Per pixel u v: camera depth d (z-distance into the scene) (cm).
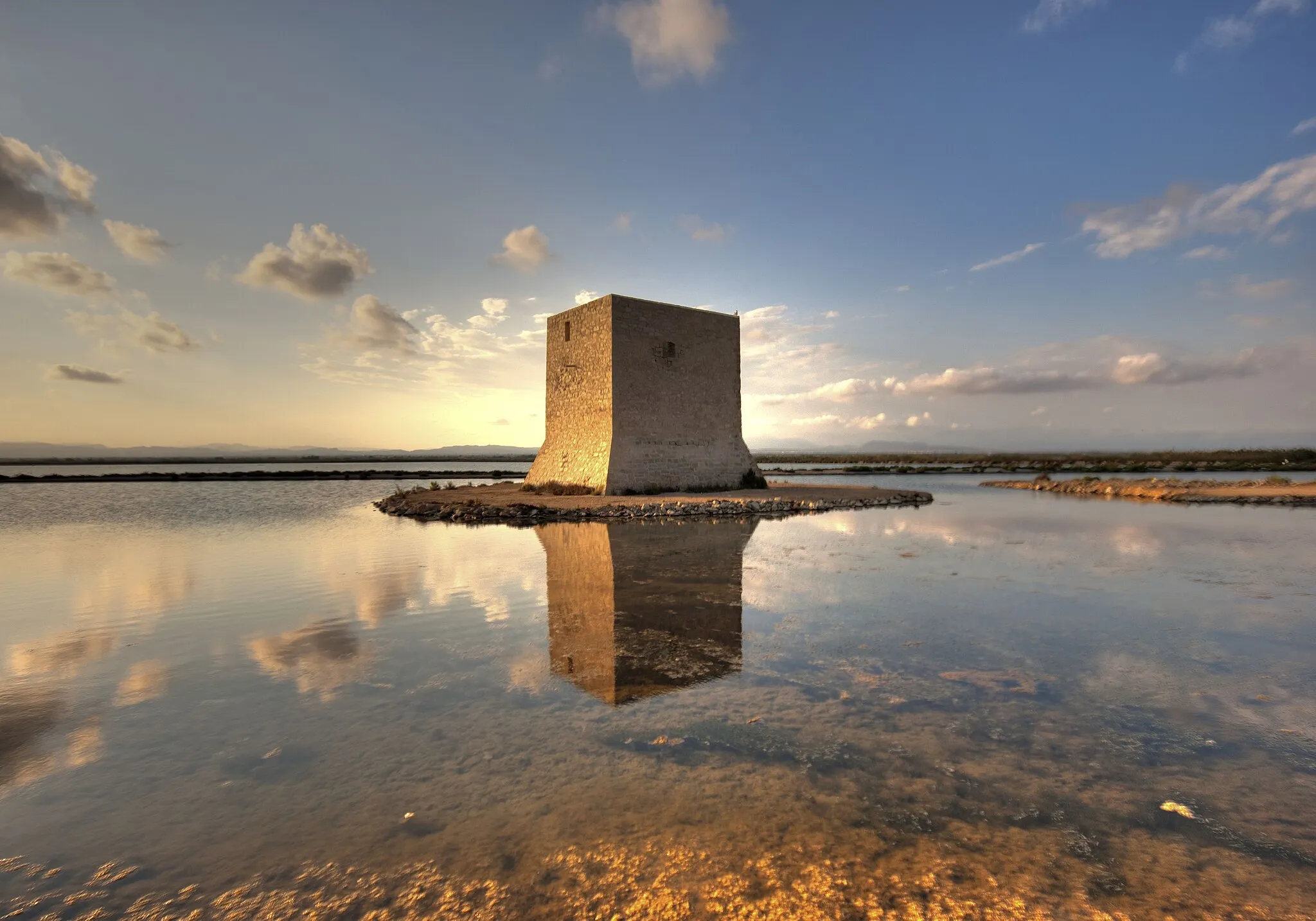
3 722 425
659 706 441
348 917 240
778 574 927
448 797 326
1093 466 6131
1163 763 356
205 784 341
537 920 237
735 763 358
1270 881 257
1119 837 287
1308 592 792
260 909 246
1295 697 451
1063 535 1362
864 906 243
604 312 2416
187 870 270
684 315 2619
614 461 2347
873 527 1531
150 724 419
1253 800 317
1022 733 396
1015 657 544
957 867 267
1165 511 1934
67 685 492
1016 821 300
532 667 527
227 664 541
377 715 429
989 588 823
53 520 1981
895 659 539
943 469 6262
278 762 365
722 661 538
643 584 866
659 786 334
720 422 2750
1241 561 1023
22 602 792
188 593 834
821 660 539
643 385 2467
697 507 1888
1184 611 700
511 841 288
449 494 2683
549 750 376
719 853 277
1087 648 568
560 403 2689
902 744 380
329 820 306
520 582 887
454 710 437
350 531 1596
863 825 298
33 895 255
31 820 310
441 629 647
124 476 5400
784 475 5306
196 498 3117
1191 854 274
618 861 272
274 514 2183
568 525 1645
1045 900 246
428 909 244
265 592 841
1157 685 477
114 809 319
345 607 748
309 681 497
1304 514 1780
